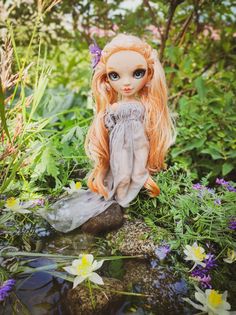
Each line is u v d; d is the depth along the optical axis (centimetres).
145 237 35
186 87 68
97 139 39
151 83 38
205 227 38
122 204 38
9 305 27
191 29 72
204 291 30
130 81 36
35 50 71
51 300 28
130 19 69
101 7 67
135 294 29
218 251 36
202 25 72
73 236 37
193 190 41
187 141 55
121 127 38
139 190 38
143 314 27
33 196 43
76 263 29
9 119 46
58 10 67
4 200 40
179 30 72
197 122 56
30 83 75
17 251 34
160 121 38
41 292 29
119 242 35
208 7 65
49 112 65
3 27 60
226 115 56
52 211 39
